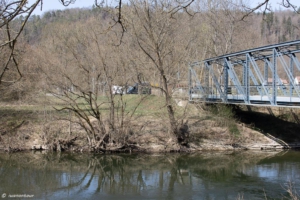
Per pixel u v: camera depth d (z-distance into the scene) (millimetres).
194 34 42625
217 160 26672
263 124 34562
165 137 29984
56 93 26016
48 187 19578
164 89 29469
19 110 32594
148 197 18125
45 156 26750
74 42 26422
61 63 25875
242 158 27297
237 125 33375
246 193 18359
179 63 31891
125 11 26172
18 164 24406
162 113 33281
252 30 47844
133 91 44000
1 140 28375
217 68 44625
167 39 29719
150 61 29609
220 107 33406
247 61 27984
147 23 27453
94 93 27078
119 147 27969
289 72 23750
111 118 28094
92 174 22594
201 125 32188
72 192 18781
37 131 29594
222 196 17984
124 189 19578
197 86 36562
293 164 25016
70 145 28531
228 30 46031
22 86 27438
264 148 30688
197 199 17641
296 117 35062
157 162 26000
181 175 22500
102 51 26375
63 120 30406
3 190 18750
